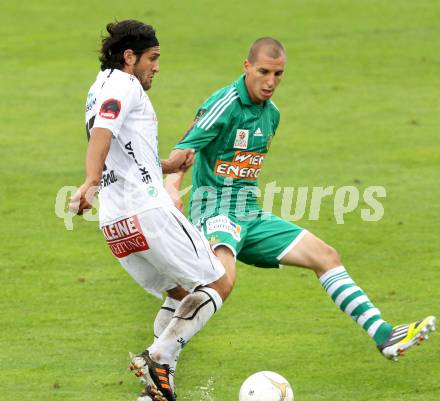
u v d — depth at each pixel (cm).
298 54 6500
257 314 2812
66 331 2672
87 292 3011
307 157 4506
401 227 3625
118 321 2758
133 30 2098
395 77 5956
